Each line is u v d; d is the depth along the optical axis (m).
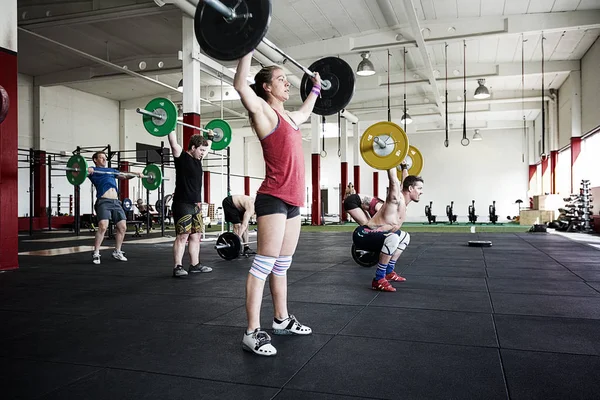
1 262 3.80
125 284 3.09
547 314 2.13
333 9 7.35
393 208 3.01
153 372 1.42
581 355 1.54
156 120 3.96
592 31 8.55
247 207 4.42
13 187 3.91
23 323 2.04
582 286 2.88
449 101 13.12
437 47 9.37
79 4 7.75
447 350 1.61
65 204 12.32
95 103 13.37
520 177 17.36
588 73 9.62
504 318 2.06
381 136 2.73
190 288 2.92
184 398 1.22
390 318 2.08
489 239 7.00
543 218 11.55
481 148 17.81
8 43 3.85
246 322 2.04
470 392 1.23
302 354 1.58
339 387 1.28
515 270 3.62
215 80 11.41
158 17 8.17
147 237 8.02
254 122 1.62
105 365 1.49
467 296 2.58
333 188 19.45
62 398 1.23
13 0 3.90
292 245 1.78
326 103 2.58
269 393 1.25
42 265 4.16
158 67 10.16
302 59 8.78
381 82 11.10
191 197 3.44
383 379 1.34
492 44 9.23
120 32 8.91
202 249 5.70
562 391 1.23
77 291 2.84
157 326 1.98
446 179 18.16
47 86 11.77
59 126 12.20
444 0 7.11
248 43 1.56
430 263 4.07
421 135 18.44
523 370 1.40
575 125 10.23
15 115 3.94
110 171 4.34
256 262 1.64
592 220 8.80
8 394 1.25
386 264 2.75
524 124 16.56
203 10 1.69
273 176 1.66
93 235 8.88
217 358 1.55
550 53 9.78
